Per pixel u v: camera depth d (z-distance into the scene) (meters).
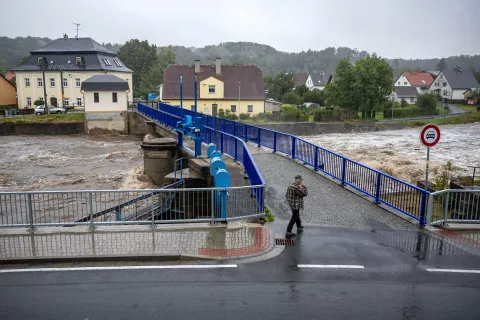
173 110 33.78
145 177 23.73
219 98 62.12
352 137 54.16
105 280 7.45
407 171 28.69
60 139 43.25
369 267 8.06
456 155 37.62
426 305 6.65
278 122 60.38
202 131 21.58
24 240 9.20
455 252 8.88
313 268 7.98
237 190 10.48
